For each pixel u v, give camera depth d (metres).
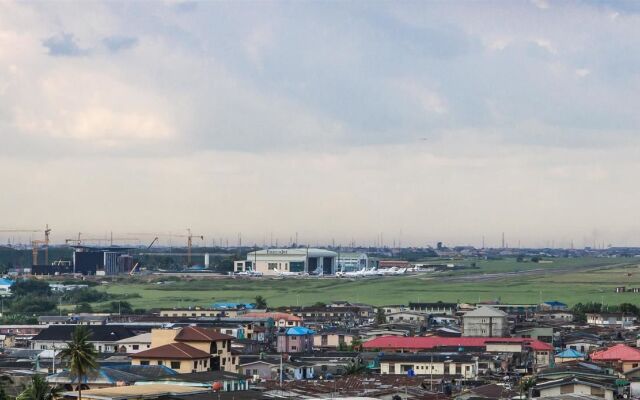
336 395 192.62
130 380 187.88
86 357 165.12
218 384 183.75
